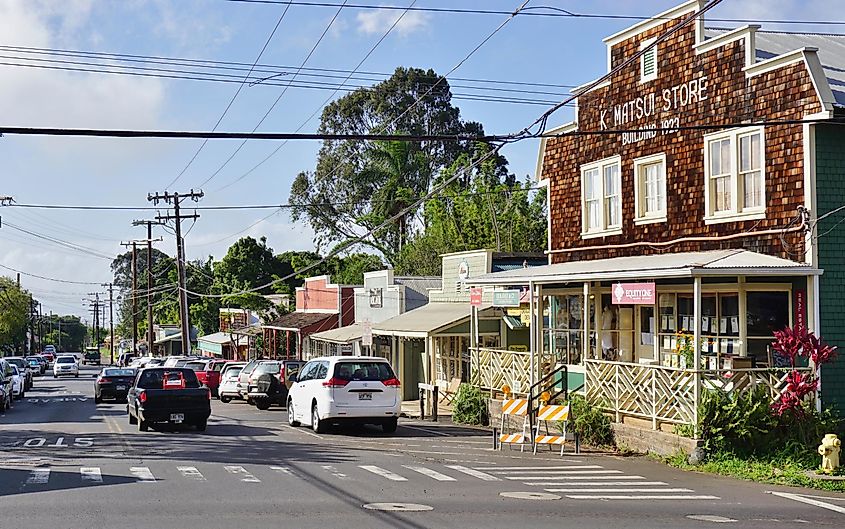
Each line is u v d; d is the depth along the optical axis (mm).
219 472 16438
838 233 19375
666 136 23016
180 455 19312
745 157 20734
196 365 46812
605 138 25312
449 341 36281
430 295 40031
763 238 20172
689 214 22250
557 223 27516
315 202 66750
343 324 50031
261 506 12797
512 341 33531
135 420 28234
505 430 25469
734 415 18312
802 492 15516
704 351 21797
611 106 25000
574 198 26703
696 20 21984
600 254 25484
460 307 35188
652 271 19500
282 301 69062
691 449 18344
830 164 19312
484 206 58625
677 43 22625
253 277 84625
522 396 25422
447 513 12438
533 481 16047
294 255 85875
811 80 18984
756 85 20406
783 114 19719
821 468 17469
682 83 22469
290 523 11477
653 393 19922
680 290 22734
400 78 65750
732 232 20969
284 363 35000
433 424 27969
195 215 57188
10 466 17266
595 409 21594
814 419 18672
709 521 12453
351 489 14547
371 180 64938
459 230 58969
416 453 20172
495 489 14930
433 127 66188
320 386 24672
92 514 12039
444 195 60062
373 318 45469
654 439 19625
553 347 28578
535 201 58156
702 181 21875
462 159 61281
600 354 25969
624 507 13461
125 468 16969
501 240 56594
